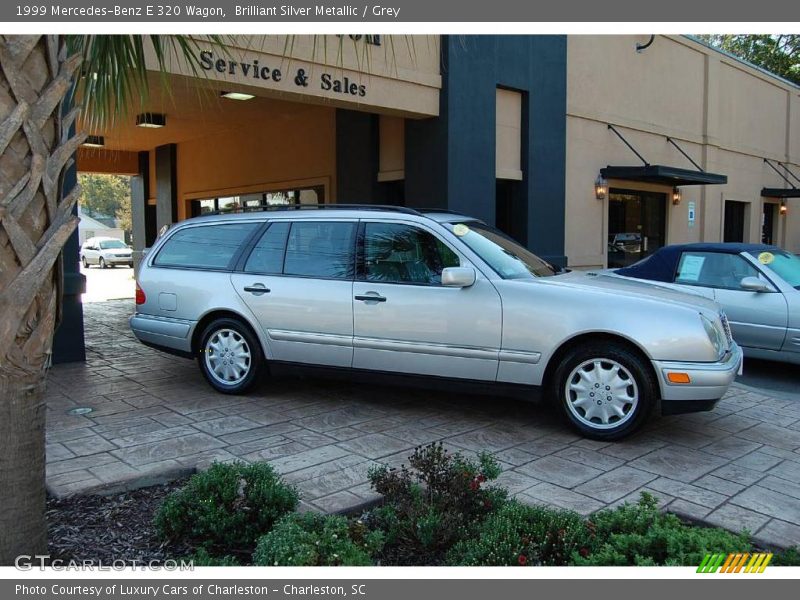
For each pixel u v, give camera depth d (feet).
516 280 18.48
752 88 65.05
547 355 17.89
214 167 53.01
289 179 45.85
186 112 43.70
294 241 21.42
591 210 46.73
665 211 55.42
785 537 12.36
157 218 59.67
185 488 12.06
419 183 35.94
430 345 19.01
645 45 49.44
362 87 31.35
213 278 22.11
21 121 8.68
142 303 23.45
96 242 120.47
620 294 17.80
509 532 10.52
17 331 9.12
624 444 17.66
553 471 15.67
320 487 14.49
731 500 14.07
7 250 8.90
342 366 20.33
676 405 17.04
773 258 26.35
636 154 46.78
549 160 41.55
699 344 16.84
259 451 16.83
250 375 21.74
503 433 18.57
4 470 9.47
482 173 36.52
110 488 14.16
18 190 8.80
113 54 12.05
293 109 42.75
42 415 9.80
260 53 27.61
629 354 17.37
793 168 74.13
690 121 56.39
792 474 15.66
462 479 12.13
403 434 18.39
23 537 9.66
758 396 23.18
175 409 20.63
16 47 8.68
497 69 37.35
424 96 34.17
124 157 61.00
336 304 20.13
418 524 11.10
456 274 18.13
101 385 23.75
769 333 25.04
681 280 27.37
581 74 44.98
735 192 63.77
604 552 9.91
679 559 9.59
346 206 21.72
